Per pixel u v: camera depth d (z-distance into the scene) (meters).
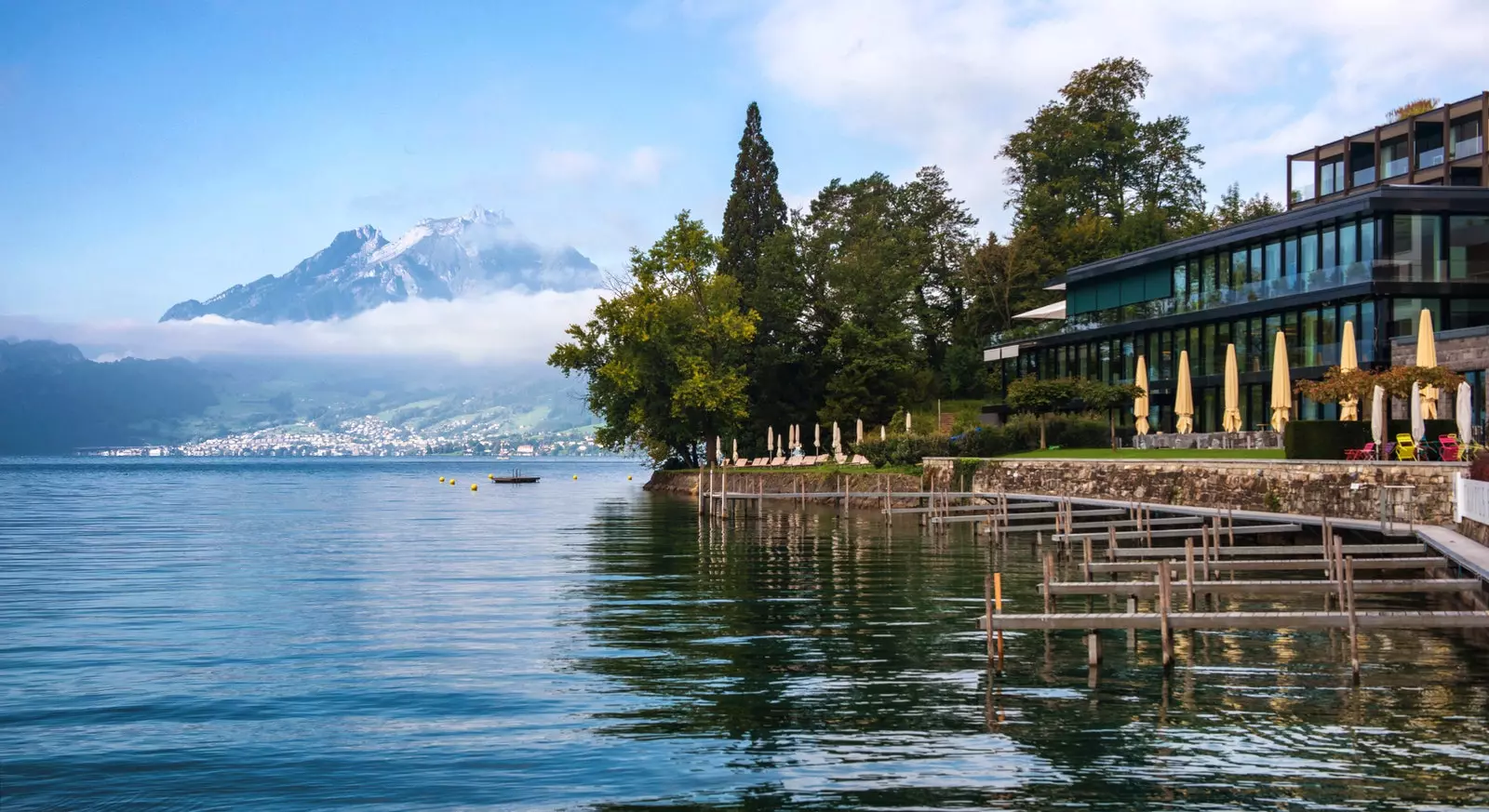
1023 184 108.31
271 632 23.81
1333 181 81.62
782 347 95.69
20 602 28.38
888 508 52.06
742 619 25.12
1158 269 70.94
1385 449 35.62
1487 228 52.50
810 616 25.47
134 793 13.62
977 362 95.31
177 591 30.44
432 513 68.19
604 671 19.75
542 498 92.50
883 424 89.25
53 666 20.45
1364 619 18.89
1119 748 15.05
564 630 23.80
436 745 15.41
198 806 13.20
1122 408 70.62
